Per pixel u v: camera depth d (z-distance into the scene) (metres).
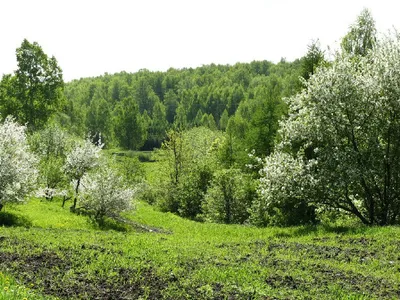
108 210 31.77
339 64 24.02
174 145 59.16
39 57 74.25
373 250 16.44
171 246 17.44
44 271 12.09
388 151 23.20
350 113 23.30
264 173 25.09
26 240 16.16
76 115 121.50
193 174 49.22
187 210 47.84
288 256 15.92
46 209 32.56
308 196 23.59
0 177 25.84
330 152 23.38
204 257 15.20
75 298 10.12
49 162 42.22
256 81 184.75
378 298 10.65
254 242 19.80
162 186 53.53
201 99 164.75
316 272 13.32
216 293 10.77
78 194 33.25
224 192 38.06
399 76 22.50
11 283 10.41
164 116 160.88
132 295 10.56
